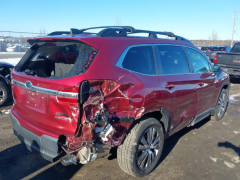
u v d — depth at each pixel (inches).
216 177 125.7
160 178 123.6
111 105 101.7
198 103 163.8
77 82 92.5
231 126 205.0
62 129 97.3
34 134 105.8
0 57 880.9
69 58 135.3
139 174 118.8
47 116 102.2
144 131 116.0
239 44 487.2
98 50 103.7
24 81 112.7
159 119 133.1
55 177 122.5
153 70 126.6
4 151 147.9
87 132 94.7
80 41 104.7
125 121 107.0
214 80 182.9
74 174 125.6
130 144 111.1
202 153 152.8
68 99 92.7
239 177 126.2
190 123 165.8
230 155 151.0
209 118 219.5
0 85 233.9
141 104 111.9
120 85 103.7
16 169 128.9
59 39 112.1
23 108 117.4
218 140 174.1
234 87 393.1
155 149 129.3
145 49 127.0
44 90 100.7
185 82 143.9
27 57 135.2
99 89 98.7
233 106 270.8
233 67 394.6
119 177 123.8
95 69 98.4
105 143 101.3
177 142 169.0
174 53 146.9
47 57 144.5
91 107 95.4
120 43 114.1
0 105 237.9
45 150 100.9
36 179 120.3
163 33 153.6
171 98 131.2
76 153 101.5
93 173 127.0
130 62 115.1
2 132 176.1
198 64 168.7
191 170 132.1
